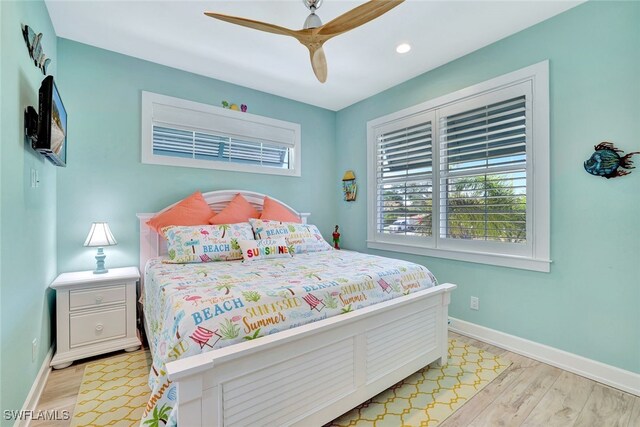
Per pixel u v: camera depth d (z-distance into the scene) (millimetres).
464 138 2824
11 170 1451
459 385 2002
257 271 2115
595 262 2076
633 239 1923
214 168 3359
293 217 3527
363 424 1641
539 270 2340
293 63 3016
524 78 2408
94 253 2691
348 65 3035
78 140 2635
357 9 1565
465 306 2842
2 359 1332
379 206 3748
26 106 1668
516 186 2479
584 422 1652
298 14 2260
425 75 3186
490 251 2656
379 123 3719
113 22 2367
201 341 1248
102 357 2357
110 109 2781
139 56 2881
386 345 1848
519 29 2426
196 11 2238
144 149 2938
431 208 3143
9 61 1424
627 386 1935
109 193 2770
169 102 3072
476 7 2164
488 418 1685
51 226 2307
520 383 2027
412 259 3342
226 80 3404
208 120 3303
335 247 4145
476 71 2742
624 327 1959
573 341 2178
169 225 2771
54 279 2355
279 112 3854
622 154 1946
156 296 1927
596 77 2053
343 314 1665
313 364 1503
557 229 2250
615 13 1973
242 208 3246
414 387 1980
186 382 1126
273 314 1467
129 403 1796
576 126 2145
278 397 1383
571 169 2174
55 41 2480
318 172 4223
